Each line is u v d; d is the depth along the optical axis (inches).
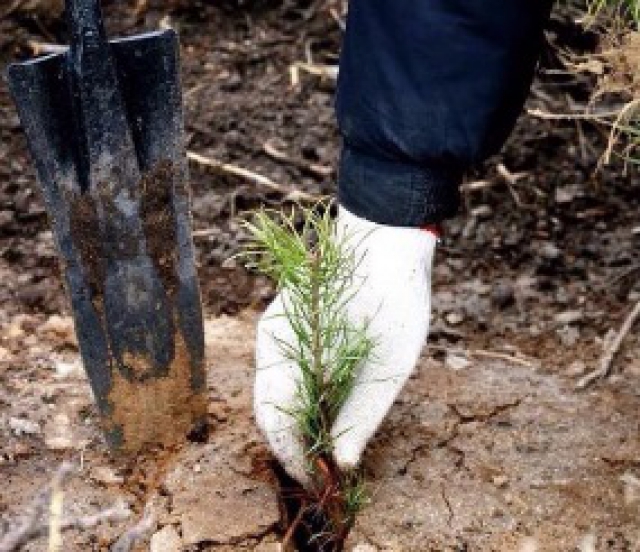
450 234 53.9
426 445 42.1
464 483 40.6
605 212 55.0
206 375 44.1
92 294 36.8
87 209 35.5
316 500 38.4
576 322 49.3
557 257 52.6
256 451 40.9
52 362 45.3
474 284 51.3
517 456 41.8
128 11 64.0
